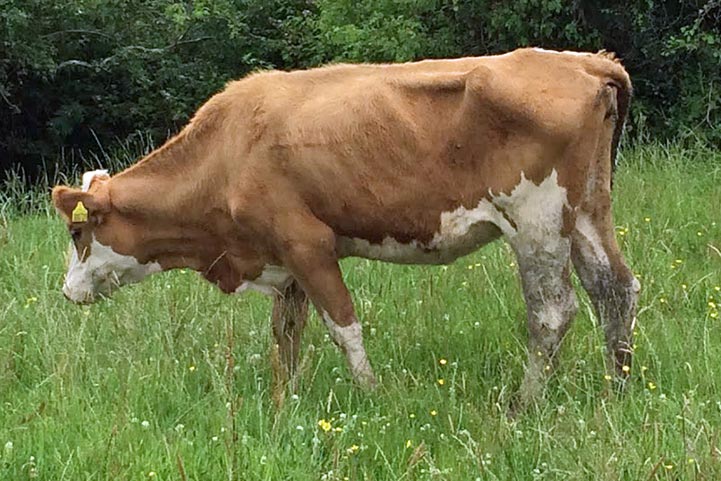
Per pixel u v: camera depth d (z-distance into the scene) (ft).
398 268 25.09
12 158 50.29
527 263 17.79
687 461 14.33
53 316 22.04
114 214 20.18
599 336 19.53
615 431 14.98
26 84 48.67
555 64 17.54
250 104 18.76
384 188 17.97
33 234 30.78
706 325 20.07
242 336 21.25
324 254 18.53
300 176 18.21
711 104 38.70
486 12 40.91
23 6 45.16
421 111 17.83
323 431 16.39
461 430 16.46
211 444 16.20
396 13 43.75
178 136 19.80
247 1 52.49
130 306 22.21
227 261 20.03
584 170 17.48
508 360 19.51
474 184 17.69
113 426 16.34
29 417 17.19
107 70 48.62
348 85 18.40
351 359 18.85
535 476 14.46
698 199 29.45
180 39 51.31
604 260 18.49
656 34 40.60
